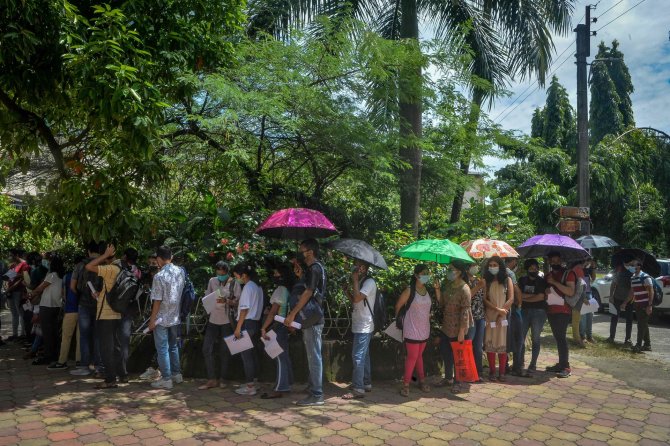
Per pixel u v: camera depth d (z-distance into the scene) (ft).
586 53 38.88
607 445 14.75
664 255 67.72
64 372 22.11
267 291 22.15
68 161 23.53
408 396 19.29
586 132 38.65
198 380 21.06
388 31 36.83
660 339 33.01
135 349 21.99
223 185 31.45
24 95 20.93
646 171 61.67
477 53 35.70
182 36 22.35
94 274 21.17
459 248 20.21
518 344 22.44
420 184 35.06
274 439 14.84
